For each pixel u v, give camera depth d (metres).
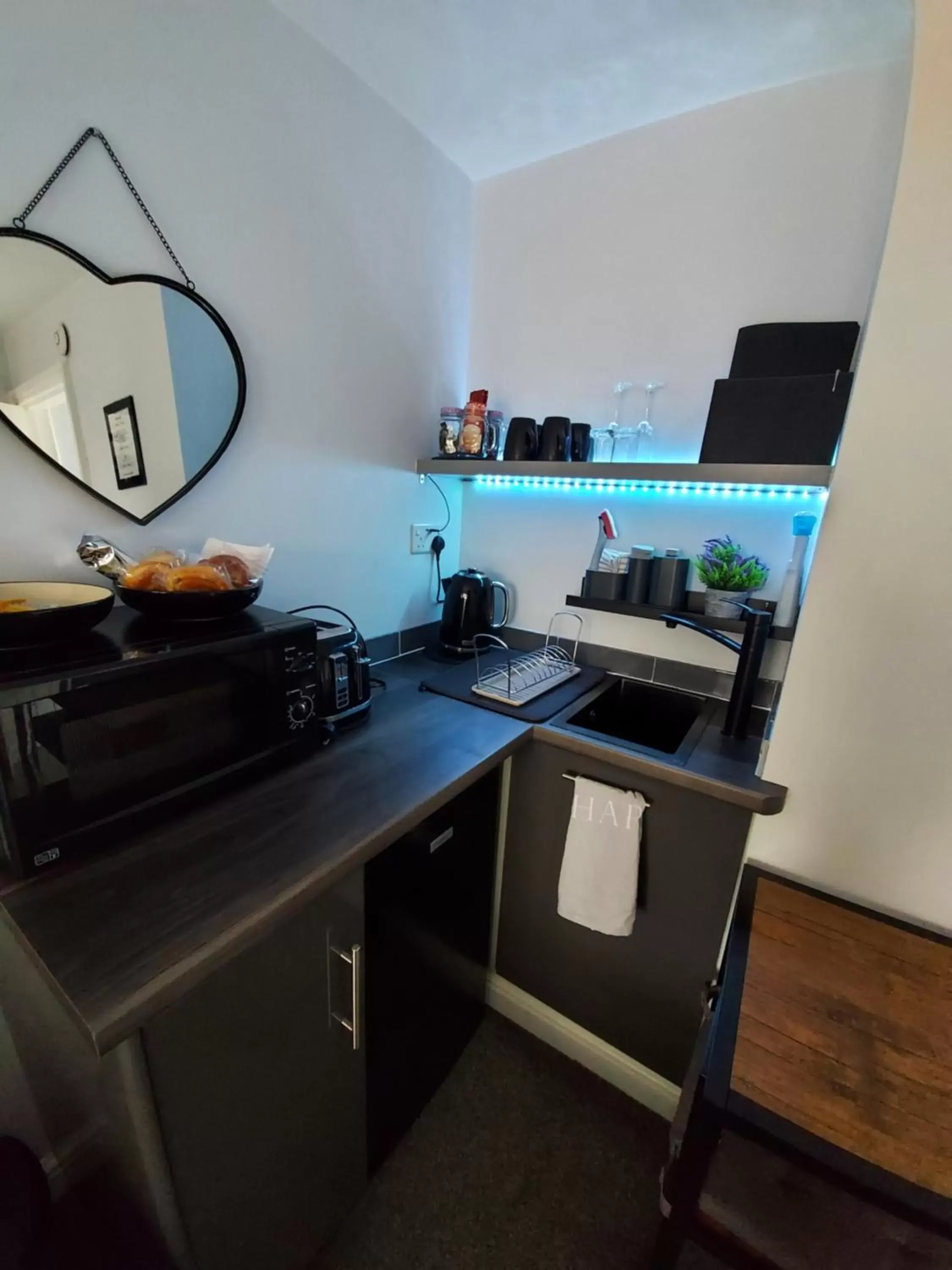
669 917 1.18
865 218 1.14
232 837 0.80
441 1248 1.01
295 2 1.03
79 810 0.71
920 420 0.81
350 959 0.84
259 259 1.12
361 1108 0.96
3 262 0.80
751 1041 0.72
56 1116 0.89
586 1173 1.14
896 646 0.89
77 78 0.82
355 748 1.09
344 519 1.44
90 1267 0.95
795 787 1.00
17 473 0.86
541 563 1.73
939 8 0.69
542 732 1.21
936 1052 0.72
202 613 0.91
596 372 1.54
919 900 0.94
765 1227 0.73
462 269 1.66
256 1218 0.79
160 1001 0.55
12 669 0.69
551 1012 1.41
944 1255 0.68
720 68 1.14
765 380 1.12
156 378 0.99
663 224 1.37
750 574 1.26
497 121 1.36
